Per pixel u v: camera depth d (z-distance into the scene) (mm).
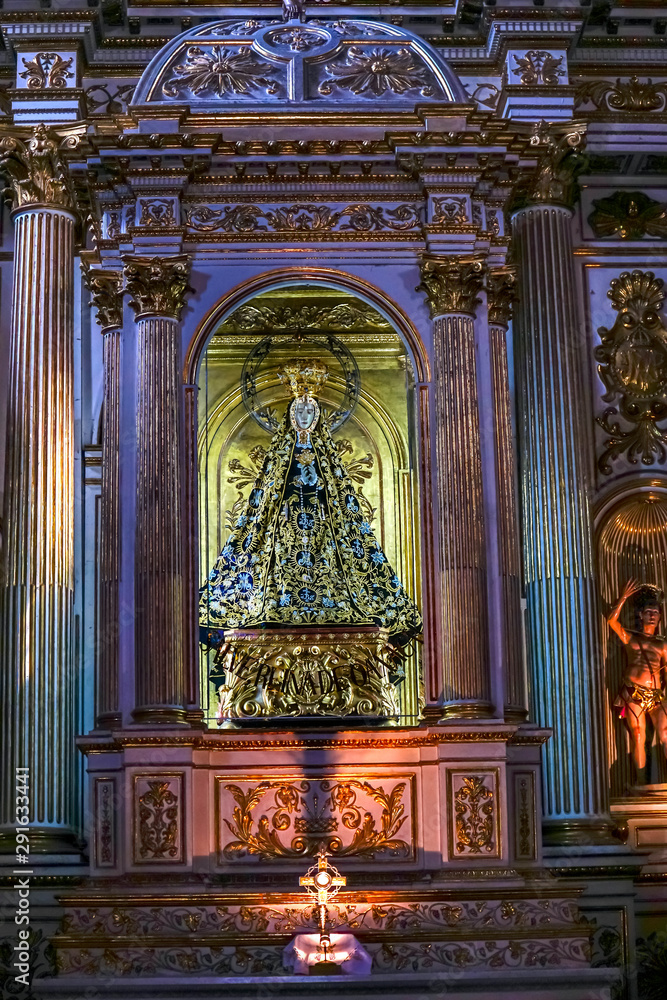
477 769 12656
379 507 15781
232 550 14195
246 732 12773
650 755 15914
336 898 12164
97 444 16391
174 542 13102
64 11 15992
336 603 13953
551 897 12336
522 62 16328
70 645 14344
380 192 13906
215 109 13977
